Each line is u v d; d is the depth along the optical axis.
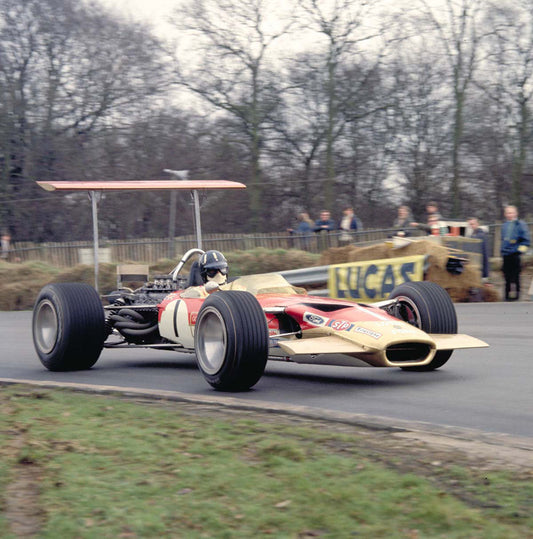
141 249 21.47
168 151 30.50
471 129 26.59
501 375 6.94
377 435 4.73
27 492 3.63
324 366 8.02
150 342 8.41
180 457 4.18
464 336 6.71
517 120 25.69
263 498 3.46
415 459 4.10
